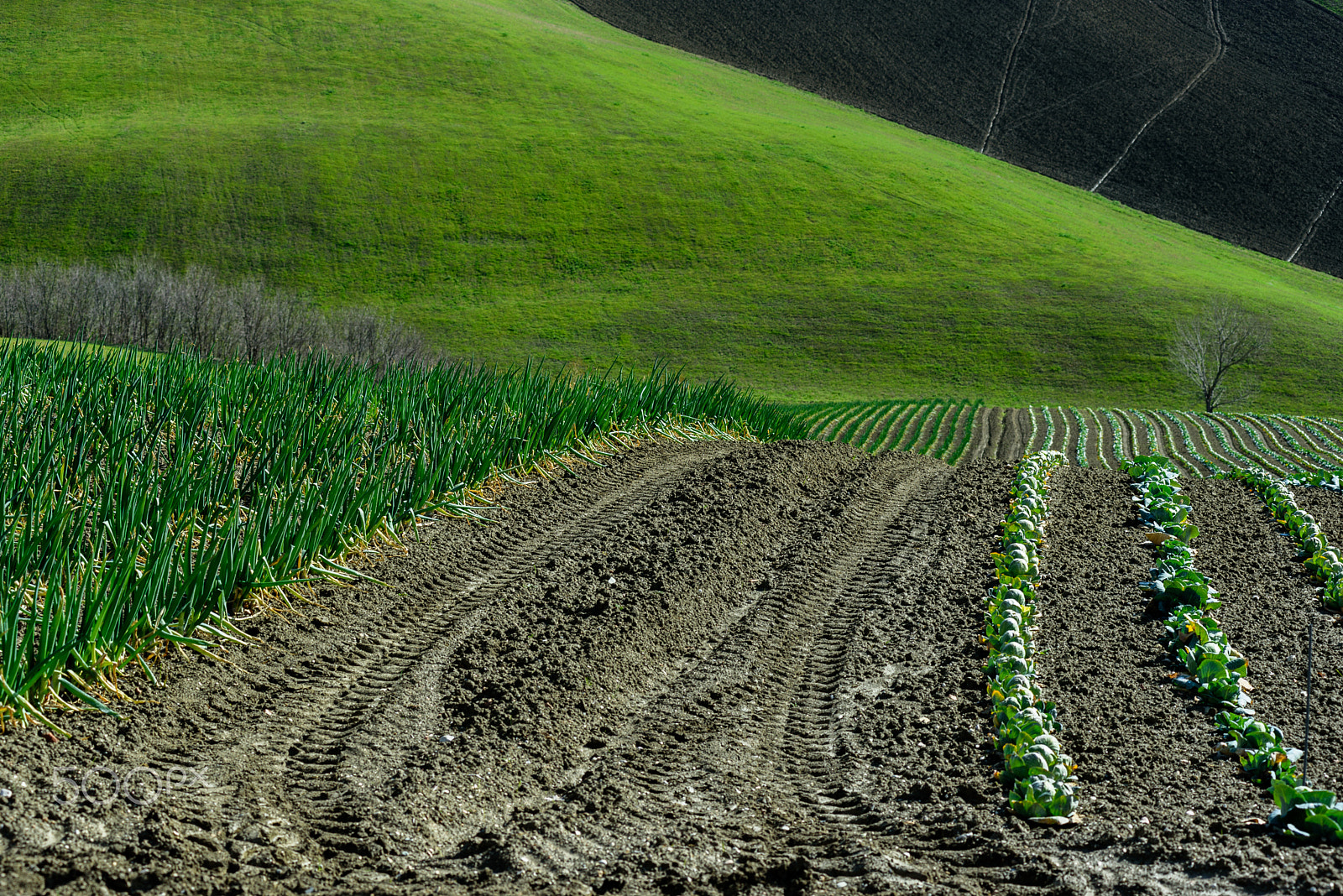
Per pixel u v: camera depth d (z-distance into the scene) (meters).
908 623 9.14
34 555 7.14
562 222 64.00
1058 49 96.25
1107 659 8.35
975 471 16.31
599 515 11.60
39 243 57.00
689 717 7.10
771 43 98.12
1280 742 6.39
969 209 69.75
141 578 6.88
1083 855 4.91
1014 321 56.31
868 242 64.62
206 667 6.97
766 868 4.73
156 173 63.00
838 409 39.38
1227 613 9.80
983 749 6.54
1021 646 7.96
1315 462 29.22
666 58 91.62
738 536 11.23
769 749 6.70
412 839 5.13
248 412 11.26
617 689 7.41
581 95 78.19
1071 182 81.56
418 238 61.41
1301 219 78.19
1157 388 50.06
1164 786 5.94
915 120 88.62
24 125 67.75
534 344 52.97
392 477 10.29
